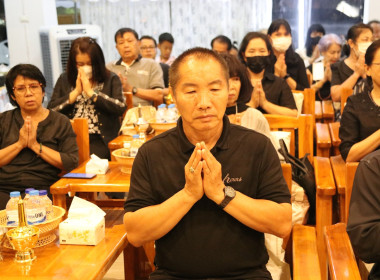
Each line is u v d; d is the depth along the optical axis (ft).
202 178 5.18
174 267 5.46
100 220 6.17
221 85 5.09
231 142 5.48
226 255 5.37
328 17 26.14
